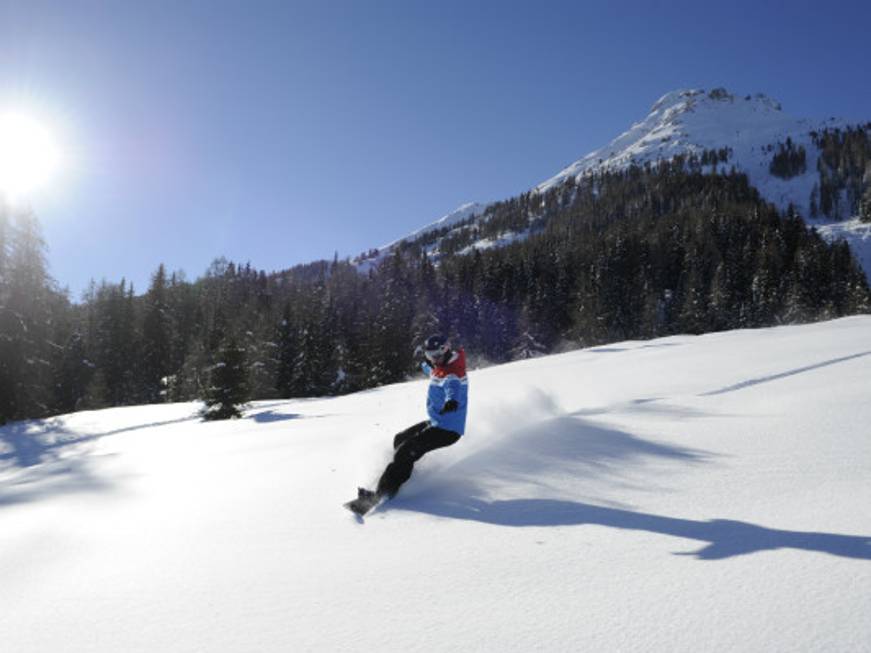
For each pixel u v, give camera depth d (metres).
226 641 1.88
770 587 1.86
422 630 1.83
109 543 3.03
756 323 73.44
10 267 27.39
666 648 1.58
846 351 7.62
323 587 2.25
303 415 10.75
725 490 2.99
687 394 5.97
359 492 3.39
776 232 100.06
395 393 14.19
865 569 1.90
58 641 1.97
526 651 1.64
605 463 3.75
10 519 3.64
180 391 45.75
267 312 73.00
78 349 41.97
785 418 4.38
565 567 2.23
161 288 55.53
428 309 62.00
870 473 2.97
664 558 2.21
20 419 26.92
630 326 79.75
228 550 2.78
